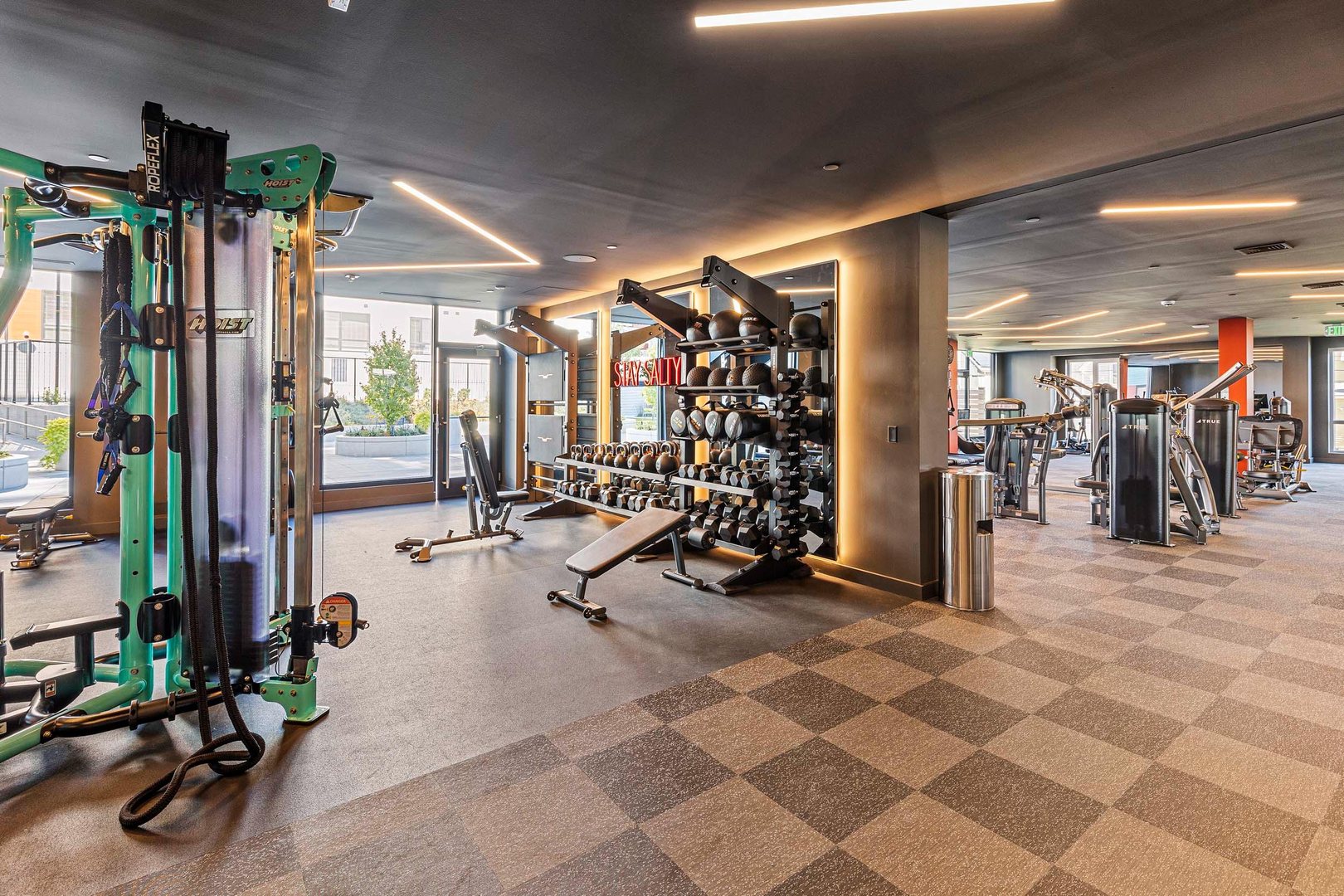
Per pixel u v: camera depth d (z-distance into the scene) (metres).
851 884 1.61
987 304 7.89
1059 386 6.82
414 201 3.82
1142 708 2.55
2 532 5.64
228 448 2.36
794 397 4.36
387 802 1.94
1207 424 7.00
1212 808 1.91
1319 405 11.86
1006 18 1.97
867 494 4.30
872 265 4.26
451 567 4.81
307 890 1.58
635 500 5.61
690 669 2.93
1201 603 3.90
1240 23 2.00
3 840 1.76
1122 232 4.61
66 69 2.28
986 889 1.59
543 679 2.82
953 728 2.39
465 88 2.43
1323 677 2.83
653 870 1.66
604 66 2.27
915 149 3.03
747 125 2.76
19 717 2.18
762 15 1.95
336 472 8.40
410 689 2.72
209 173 2.00
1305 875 1.63
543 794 1.98
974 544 3.74
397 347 8.21
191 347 2.37
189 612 2.04
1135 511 5.64
